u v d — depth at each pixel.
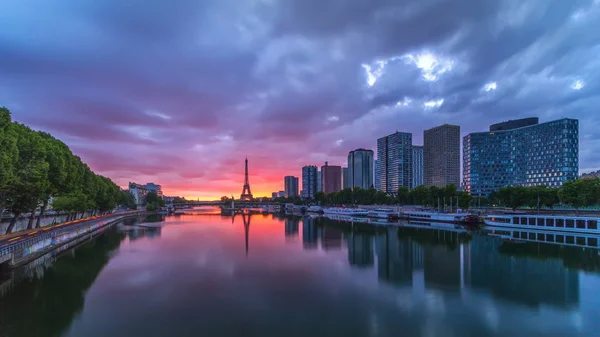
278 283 56.34
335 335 36.53
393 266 69.19
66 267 67.81
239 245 98.56
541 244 96.44
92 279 58.47
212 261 74.19
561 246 92.69
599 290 52.44
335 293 51.09
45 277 59.81
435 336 36.44
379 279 59.00
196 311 43.38
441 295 50.06
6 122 73.50
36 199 90.38
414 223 174.12
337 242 104.38
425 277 60.41
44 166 82.56
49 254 80.25
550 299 48.19
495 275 61.69
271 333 36.94
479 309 44.28
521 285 55.25
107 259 76.31
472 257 78.50
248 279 58.78
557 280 58.03
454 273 63.25
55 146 103.94
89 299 47.88
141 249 90.88
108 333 36.91
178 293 50.72
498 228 139.75
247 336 36.16
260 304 46.03
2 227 100.50
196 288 53.31
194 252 85.94
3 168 66.62
